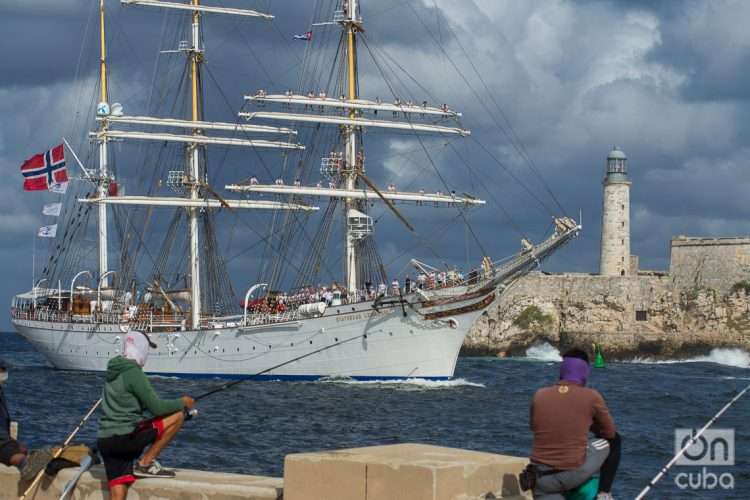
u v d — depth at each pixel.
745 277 168.62
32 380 99.00
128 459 19.59
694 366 157.12
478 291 87.69
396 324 88.75
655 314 175.00
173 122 109.38
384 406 75.06
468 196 98.44
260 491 18.69
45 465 20.70
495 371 131.62
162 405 19.69
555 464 17.77
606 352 174.50
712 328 169.75
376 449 18.64
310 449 52.41
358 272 99.19
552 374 125.62
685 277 174.00
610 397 88.75
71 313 114.25
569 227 86.19
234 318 105.06
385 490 17.16
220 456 48.94
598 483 18.75
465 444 56.00
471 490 17.39
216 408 72.00
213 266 110.06
